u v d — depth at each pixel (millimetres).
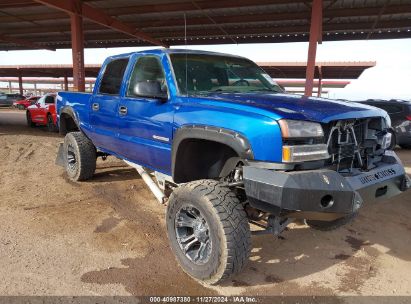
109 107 4836
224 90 4039
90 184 6125
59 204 5105
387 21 18531
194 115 3395
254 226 4406
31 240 3949
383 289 3166
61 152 6633
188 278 3291
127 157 4895
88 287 3105
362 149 3475
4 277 3213
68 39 27562
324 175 2826
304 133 2875
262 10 17844
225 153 3482
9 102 39219
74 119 5961
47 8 19344
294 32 20578
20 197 5367
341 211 2855
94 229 4285
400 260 3707
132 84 4457
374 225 4645
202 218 3174
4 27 23891
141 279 3254
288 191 2688
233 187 3273
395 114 11312
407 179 3693
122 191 5773
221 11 18203
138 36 22359
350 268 3527
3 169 7121
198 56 4242
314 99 3676
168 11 17766
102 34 25734
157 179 4418
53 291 3031
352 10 16875
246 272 3420
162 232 4273
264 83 4531
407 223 4734
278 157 2832
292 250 3895
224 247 2918
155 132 3914
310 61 13984
